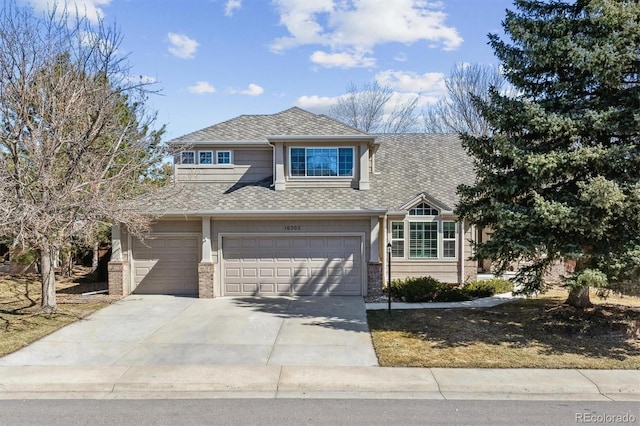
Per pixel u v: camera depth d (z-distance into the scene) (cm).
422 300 1433
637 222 908
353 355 895
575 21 1002
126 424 605
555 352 899
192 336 1045
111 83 1341
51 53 1215
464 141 1184
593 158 925
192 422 609
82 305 1383
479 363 834
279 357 886
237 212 1493
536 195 945
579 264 1059
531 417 623
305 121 1811
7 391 736
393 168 2072
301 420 613
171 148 1561
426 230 1803
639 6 895
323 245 1544
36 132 1098
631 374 777
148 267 1576
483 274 1953
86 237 1215
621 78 966
